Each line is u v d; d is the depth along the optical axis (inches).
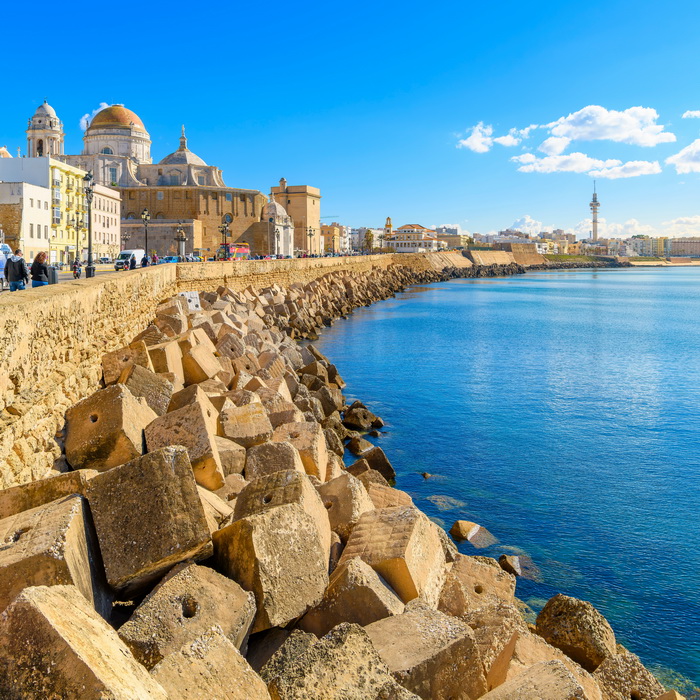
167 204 4343.0
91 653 166.6
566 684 227.9
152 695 169.2
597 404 1171.9
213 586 251.8
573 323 2645.2
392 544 321.1
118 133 4547.2
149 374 532.7
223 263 2086.6
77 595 197.0
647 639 465.7
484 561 461.1
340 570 295.9
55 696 155.4
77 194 2930.6
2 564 224.1
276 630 266.4
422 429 983.0
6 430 341.4
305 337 1984.5
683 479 782.5
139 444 398.6
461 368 1519.4
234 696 194.9
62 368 478.9
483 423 1024.2
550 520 660.1
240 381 744.3
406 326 2405.3
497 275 7805.1
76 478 298.0
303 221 5900.6
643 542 613.0
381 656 235.1
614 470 812.0
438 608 337.1
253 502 316.8
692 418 1074.1
